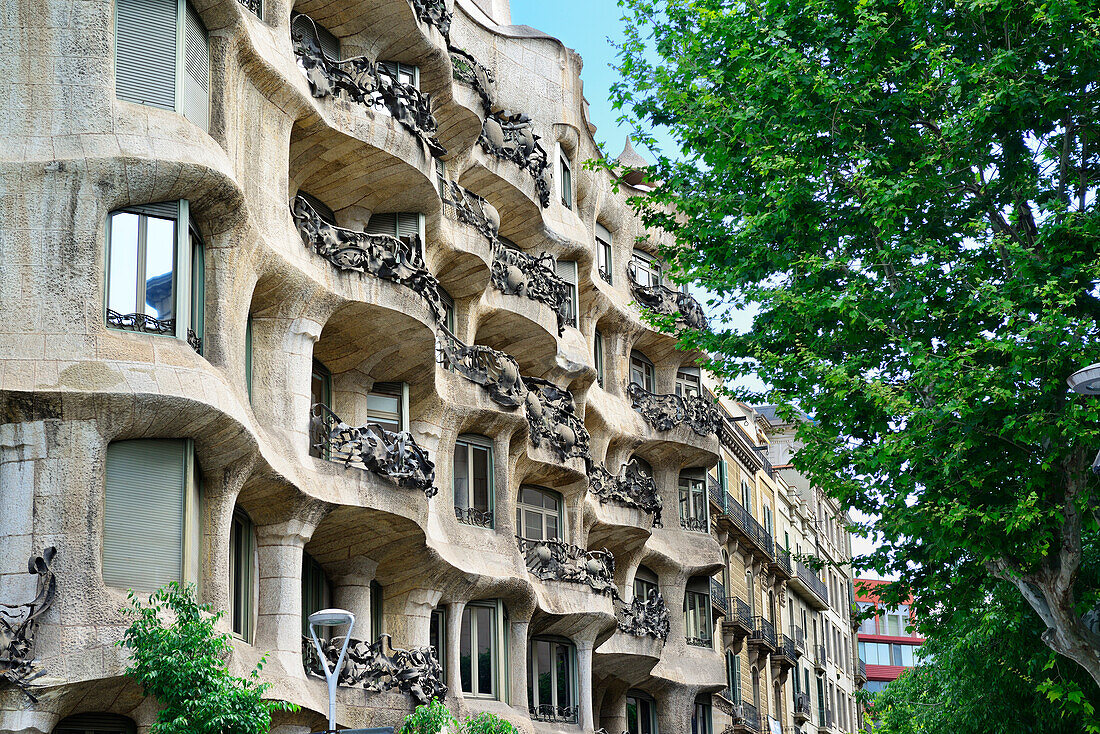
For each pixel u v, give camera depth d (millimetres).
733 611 54344
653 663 41031
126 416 18922
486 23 38781
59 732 18781
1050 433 20969
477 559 30406
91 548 18375
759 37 25453
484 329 34969
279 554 23109
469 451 31781
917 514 22250
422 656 26312
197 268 20859
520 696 31781
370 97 27328
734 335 25344
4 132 19391
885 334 23703
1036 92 22625
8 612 18000
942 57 23578
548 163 37281
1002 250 23047
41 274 18969
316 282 24266
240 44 22266
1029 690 28344
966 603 24703
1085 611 22531
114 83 19953
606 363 43938
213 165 20328
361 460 25219
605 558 37000
